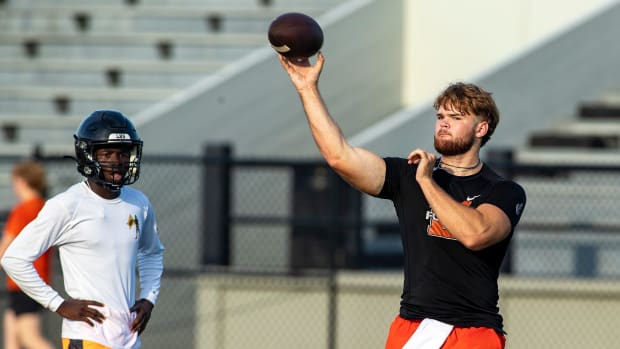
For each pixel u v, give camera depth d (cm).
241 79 4131
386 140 3994
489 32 4738
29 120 4712
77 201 1759
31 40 5100
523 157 3956
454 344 1600
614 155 3925
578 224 3438
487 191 1609
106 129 1748
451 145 1630
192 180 3856
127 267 1798
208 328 3459
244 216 3534
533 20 4712
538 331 3369
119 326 1770
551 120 4175
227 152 3444
